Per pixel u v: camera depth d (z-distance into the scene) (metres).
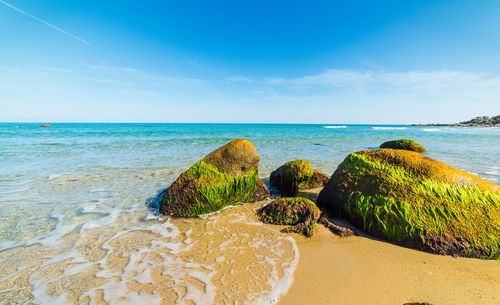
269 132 40.50
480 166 10.41
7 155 12.40
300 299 2.69
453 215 3.74
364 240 4.01
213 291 2.79
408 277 3.09
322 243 3.95
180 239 4.12
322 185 7.08
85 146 16.66
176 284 2.91
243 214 5.25
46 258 3.49
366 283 2.97
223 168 5.75
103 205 5.74
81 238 4.12
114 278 3.04
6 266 3.28
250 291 2.80
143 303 2.60
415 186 4.17
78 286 2.88
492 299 2.68
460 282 2.98
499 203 3.84
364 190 4.51
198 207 5.21
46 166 9.89
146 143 19.48
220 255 3.60
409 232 3.75
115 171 9.18
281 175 7.15
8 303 2.60
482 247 3.42
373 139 26.50
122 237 4.18
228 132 39.19
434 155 13.81
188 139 23.84
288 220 4.61
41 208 5.48
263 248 3.81
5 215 5.05
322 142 22.08
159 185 7.44
